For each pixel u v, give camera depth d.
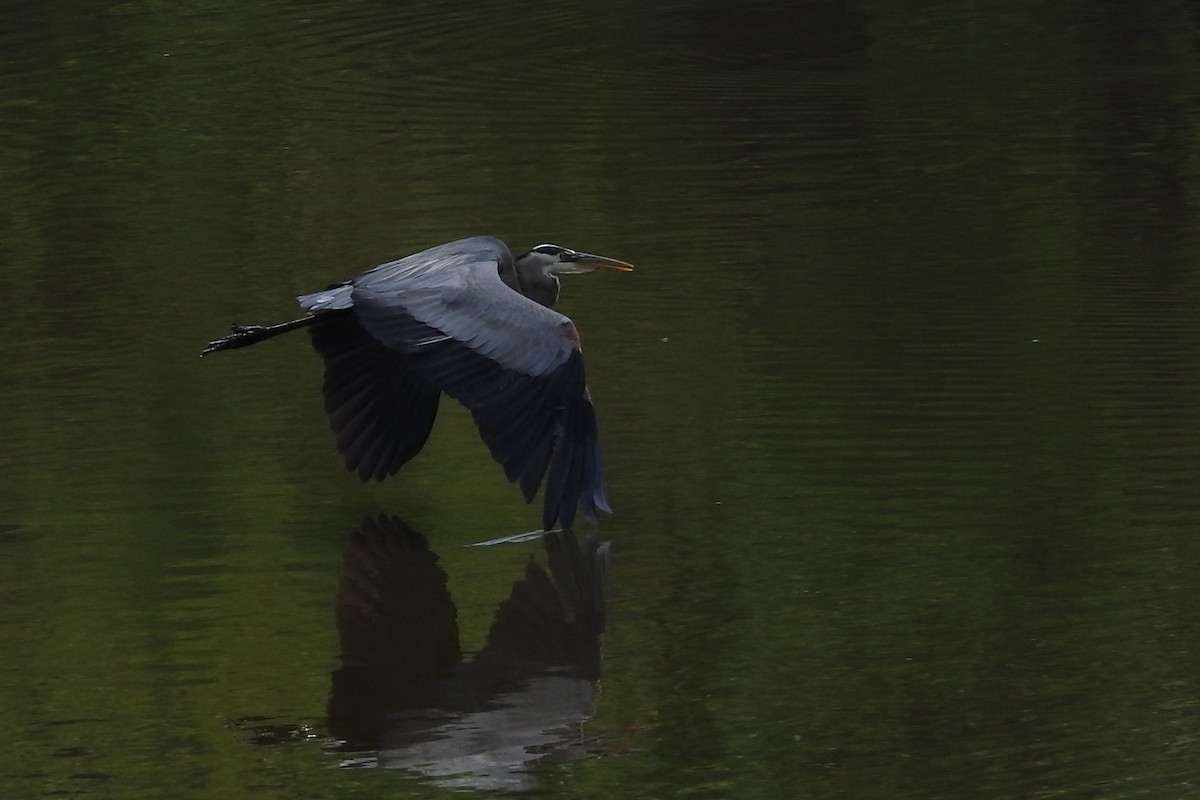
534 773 8.38
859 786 8.15
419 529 11.62
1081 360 14.42
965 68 26.84
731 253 18.12
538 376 10.13
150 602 10.48
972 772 8.27
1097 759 8.36
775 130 23.53
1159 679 9.16
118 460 12.84
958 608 10.12
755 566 10.79
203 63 27.67
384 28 30.17
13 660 9.73
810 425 13.17
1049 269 17.22
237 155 22.77
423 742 8.74
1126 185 20.36
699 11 31.30
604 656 9.70
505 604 10.38
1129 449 12.45
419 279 10.85
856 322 15.70
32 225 19.83
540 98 25.59
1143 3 30.81
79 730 8.91
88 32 29.38
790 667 9.45
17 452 12.99
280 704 9.16
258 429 13.46
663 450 12.77
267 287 17.25
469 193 20.72
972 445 12.68
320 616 10.24
